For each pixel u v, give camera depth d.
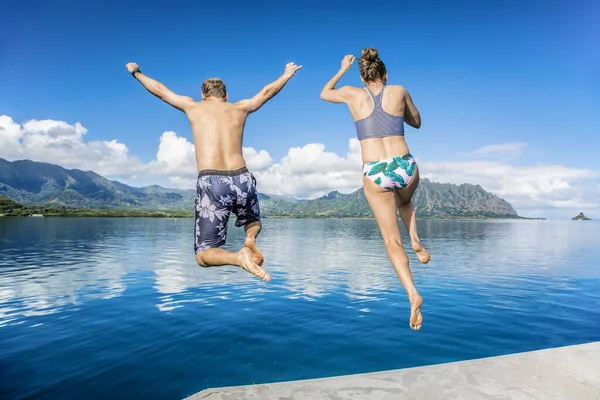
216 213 3.31
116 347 7.23
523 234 54.97
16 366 6.36
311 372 6.05
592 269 17.42
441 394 3.14
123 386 5.61
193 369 6.20
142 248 28.03
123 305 10.49
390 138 3.30
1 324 8.74
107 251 25.69
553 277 15.07
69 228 59.34
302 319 9.04
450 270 16.91
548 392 3.17
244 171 3.46
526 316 9.24
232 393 3.24
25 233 46.00
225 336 7.84
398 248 3.20
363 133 3.36
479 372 3.56
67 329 8.33
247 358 6.66
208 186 3.31
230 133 3.53
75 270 16.94
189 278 14.91
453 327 8.38
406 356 6.70
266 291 12.37
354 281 14.23
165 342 7.48
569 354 3.96
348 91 3.49
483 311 9.71
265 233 54.56
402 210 3.67
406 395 3.14
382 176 3.23
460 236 48.03
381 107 3.34
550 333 7.96
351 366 6.29
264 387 3.33
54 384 5.69
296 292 12.20
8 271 16.64
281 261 20.48
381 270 17.08
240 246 30.53
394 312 9.66
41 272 16.36
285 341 7.51
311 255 23.70
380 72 3.45
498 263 19.59
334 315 9.39
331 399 3.09
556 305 10.36
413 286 3.02
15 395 5.34
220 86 3.75
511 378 3.43
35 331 8.21
